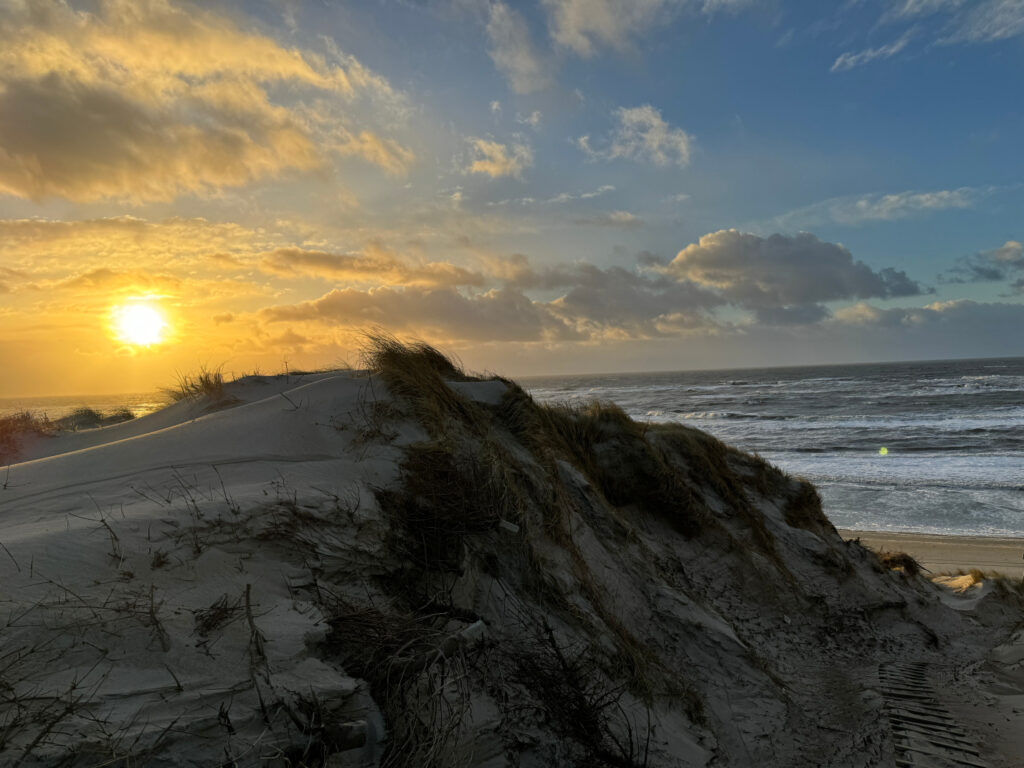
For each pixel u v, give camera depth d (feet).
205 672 7.87
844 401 231.71
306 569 11.01
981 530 68.95
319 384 20.45
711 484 29.76
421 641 10.12
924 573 50.55
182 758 6.77
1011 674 23.58
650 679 15.57
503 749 10.28
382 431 17.26
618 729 12.65
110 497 13.00
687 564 25.11
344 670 9.04
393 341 22.44
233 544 10.86
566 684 12.56
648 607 19.44
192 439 16.88
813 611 25.11
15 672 7.06
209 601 9.37
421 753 8.50
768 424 169.89
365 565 11.82
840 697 19.79
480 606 13.46
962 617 30.94
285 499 12.15
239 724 7.30
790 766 15.52
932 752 16.57
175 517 10.97
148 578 9.52
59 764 6.16
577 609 15.44
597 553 20.08
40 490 13.64
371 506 13.08
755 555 26.27
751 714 17.12
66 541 9.83
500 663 11.96
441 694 9.55
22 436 25.07
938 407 200.44
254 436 16.93
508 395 24.94
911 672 22.65
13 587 8.43
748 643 21.63
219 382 25.32
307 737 7.59
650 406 237.45
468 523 14.38
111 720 6.75
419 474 15.17
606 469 26.68
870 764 15.89
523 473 18.79
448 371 27.20
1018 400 211.00
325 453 16.16
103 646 7.82
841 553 30.01
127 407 34.35
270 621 9.21
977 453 114.52
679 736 14.21
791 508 35.09
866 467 105.19
